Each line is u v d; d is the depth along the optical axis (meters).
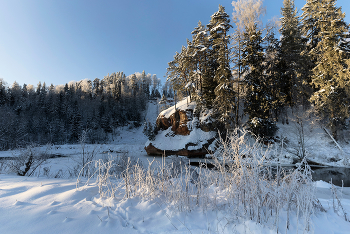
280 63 22.53
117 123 70.25
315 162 16.28
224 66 20.53
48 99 71.00
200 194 2.93
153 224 2.20
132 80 107.00
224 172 3.49
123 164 6.57
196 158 23.12
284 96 21.84
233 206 2.52
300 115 19.97
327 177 12.02
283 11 22.62
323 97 17.08
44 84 91.31
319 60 19.56
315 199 2.67
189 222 2.24
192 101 31.06
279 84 21.77
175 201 2.75
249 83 20.91
